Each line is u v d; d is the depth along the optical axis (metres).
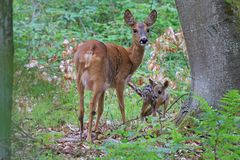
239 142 10.16
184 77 17.36
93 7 24.06
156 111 14.08
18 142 7.84
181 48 18.78
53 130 12.94
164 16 23.30
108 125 14.01
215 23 12.72
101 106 13.25
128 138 11.59
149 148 9.30
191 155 10.62
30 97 9.29
